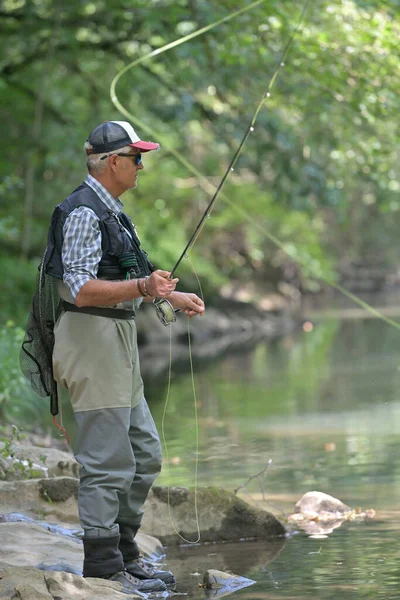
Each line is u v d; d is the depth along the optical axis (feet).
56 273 31.99
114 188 32.78
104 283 31.14
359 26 90.99
